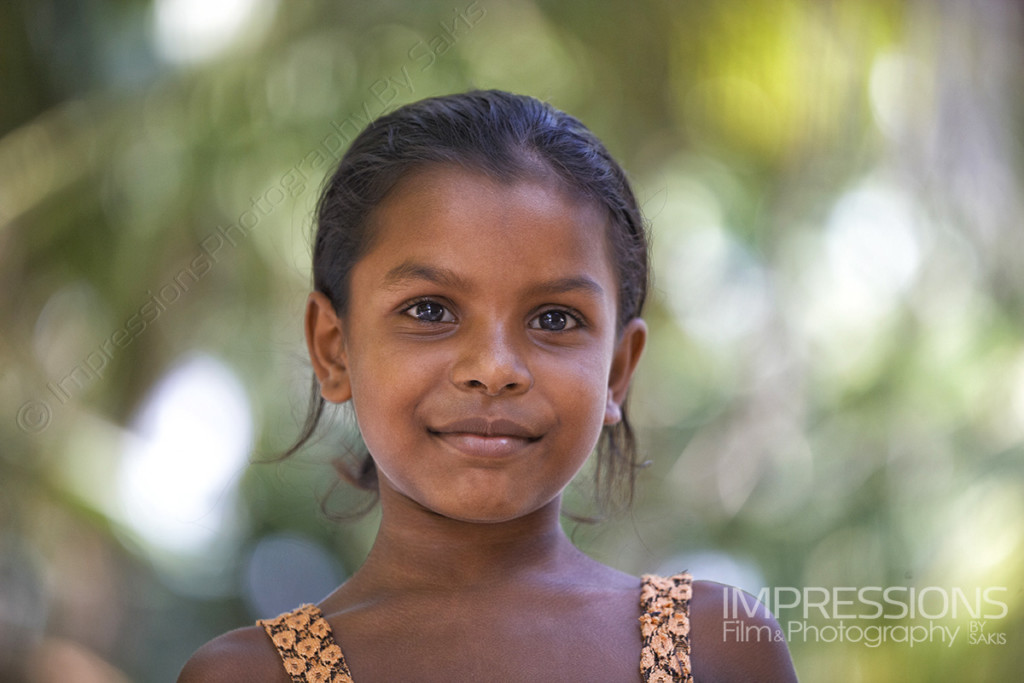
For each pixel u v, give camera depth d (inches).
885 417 217.2
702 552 232.1
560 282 89.4
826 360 226.2
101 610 236.8
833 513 217.0
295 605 260.8
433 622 91.3
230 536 253.3
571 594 93.3
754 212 243.1
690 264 251.3
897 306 220.2
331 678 89.7
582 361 90.5
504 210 89.2
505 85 242.1
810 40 225.5
